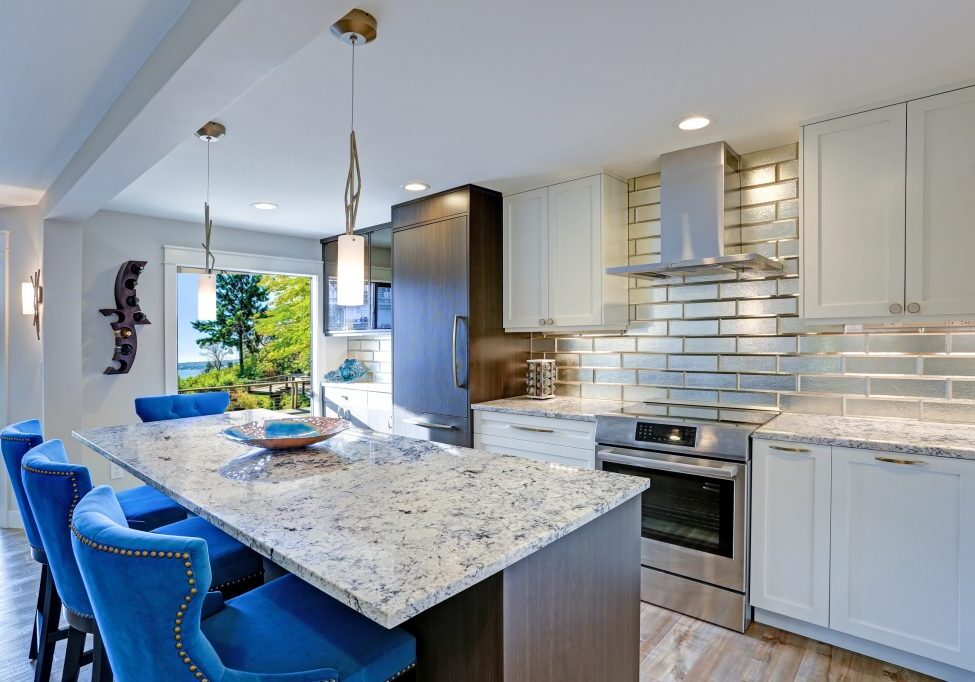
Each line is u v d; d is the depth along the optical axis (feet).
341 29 5.46
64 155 9.31
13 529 12.30
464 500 4.57
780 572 7.56
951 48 5.99
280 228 15.60
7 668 7.07
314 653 3.67
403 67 6.35
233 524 4.00
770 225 9.32
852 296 7.61
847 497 7.02
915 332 8.14
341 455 6.28
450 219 11.69
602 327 10.41
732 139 8.84
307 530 3.87
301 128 8.17
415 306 12.53
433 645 4.02
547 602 3.99
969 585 6.24
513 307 11.78
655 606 8.57
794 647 7.39
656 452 8.52
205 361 22.71
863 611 6.94
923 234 7.08
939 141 6.97
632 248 11.00
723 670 6.90
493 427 11.04
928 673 6.70
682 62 6.31
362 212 13.67
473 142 8.84
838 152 7.70
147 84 6.10
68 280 11.96
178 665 2.97
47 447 5.83
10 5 5.12
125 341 13.12
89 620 5.05
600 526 4.65
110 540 3.02
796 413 9.06
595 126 8.22
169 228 14.15
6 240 12.53
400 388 12.92
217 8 4.61
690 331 10.30
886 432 7.34
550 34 5.69
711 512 8.02
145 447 6.87
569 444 9.82
